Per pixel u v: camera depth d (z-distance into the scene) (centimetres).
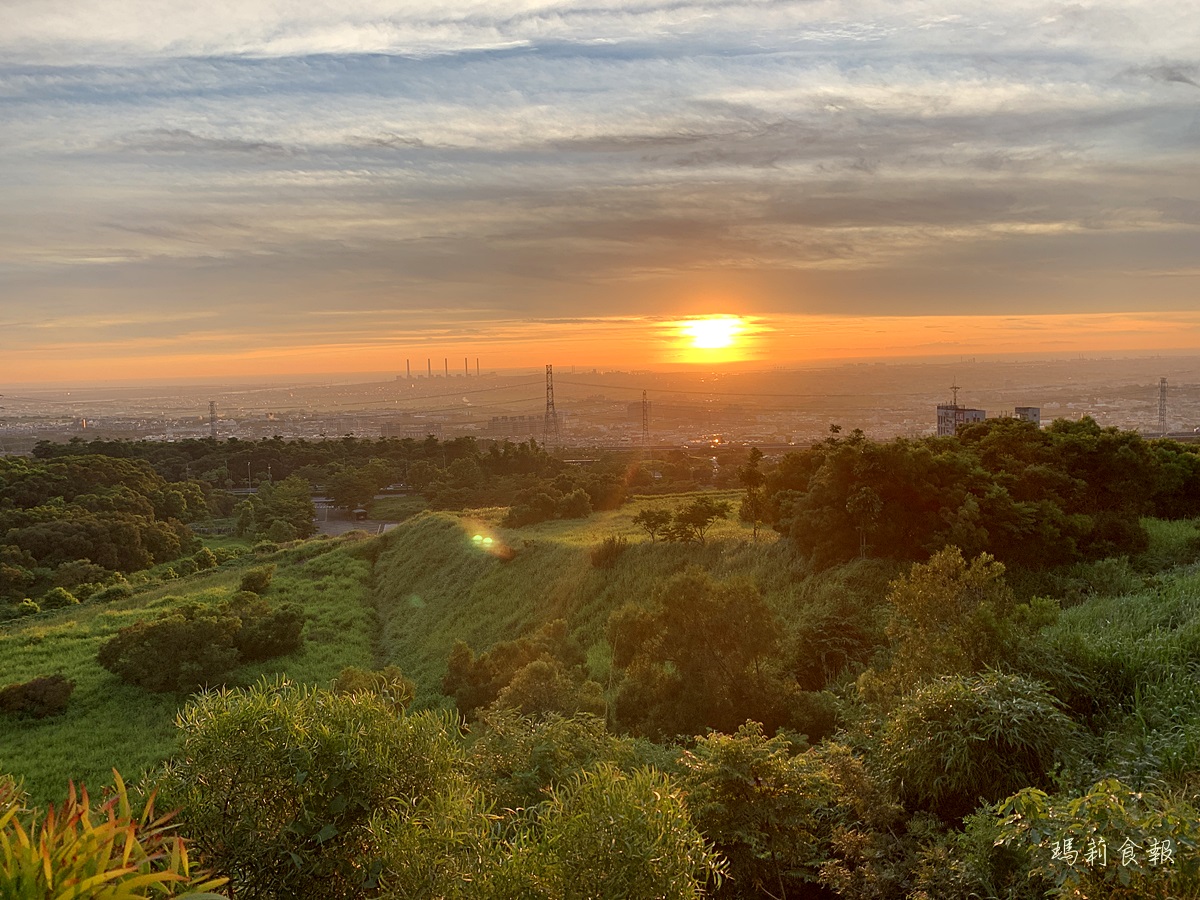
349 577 5797
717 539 3625
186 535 8862
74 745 2983
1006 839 575
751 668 1531
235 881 455
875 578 2347
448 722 581
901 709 880
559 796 505
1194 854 482
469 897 438
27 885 265
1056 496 2564
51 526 7394
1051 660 1017
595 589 3616
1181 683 971
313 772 478
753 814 781
